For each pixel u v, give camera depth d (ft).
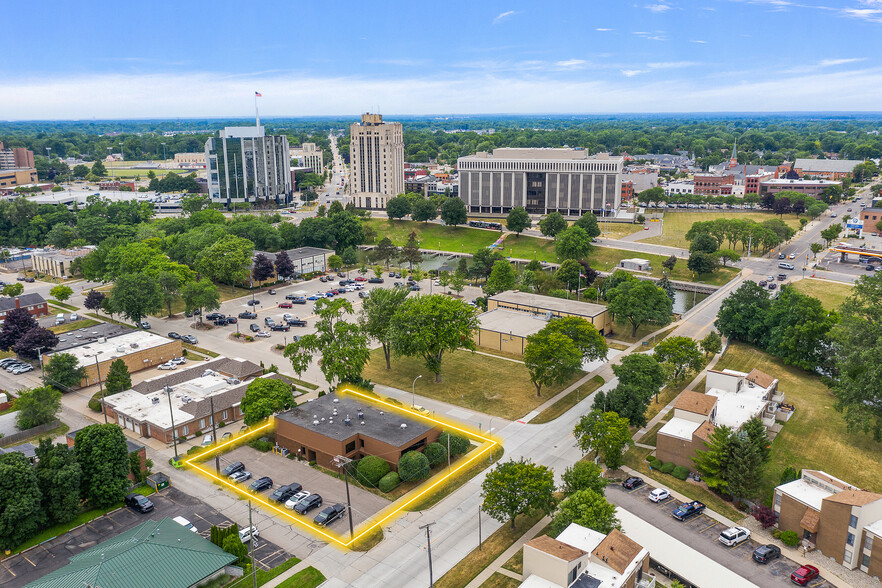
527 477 268.00
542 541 231.71
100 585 223.51
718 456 298.97
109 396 393.29
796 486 279.90
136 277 538.47
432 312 417.08
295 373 448.65
